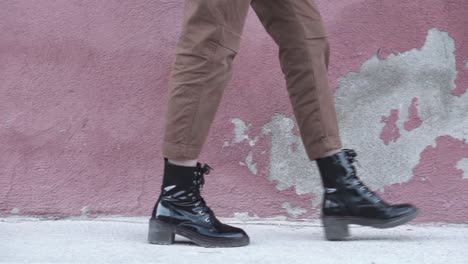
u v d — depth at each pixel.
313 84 1.87
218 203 2.29
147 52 2.32
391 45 2.30
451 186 2.26
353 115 2.30
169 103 1.76
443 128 2.28
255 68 2.31
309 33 1.87
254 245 1.85
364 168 2.29
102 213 2.29
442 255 1.71
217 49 1.72
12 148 2.31
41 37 2.32
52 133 2.31
